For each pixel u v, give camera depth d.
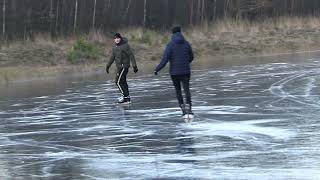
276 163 9.81
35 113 17.53
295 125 13.23
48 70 33.22
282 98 17.88
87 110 17.62
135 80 26.66
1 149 12.38
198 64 34.62
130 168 10.06
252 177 9.00
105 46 39.69
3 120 16.44
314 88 20.03
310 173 9.06
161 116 15.71
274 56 38.12
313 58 34.28
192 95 19.80
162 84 24.36
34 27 39.19
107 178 9.45
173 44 14.77
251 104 16.97
